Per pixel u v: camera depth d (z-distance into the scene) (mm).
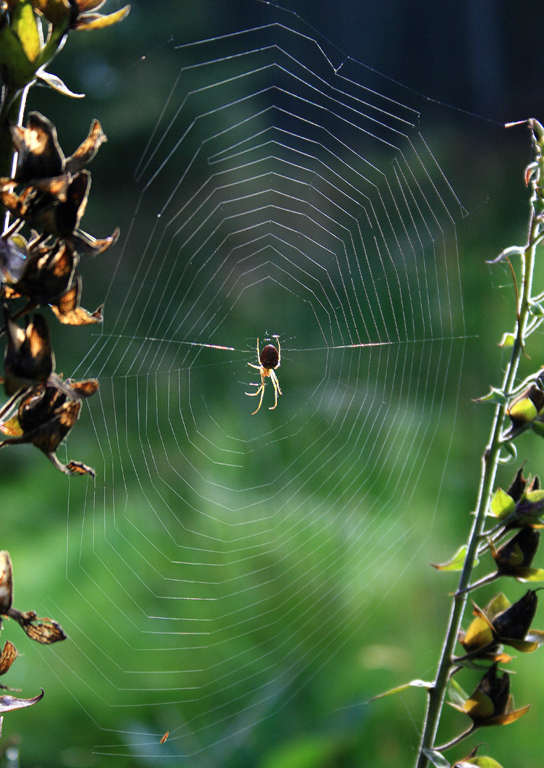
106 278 913
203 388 792
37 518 796
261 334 793
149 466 769
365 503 737
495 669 305
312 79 1000
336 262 792
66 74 939
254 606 709
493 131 910
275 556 718
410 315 771
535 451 713
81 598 722
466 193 841
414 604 703
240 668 698
